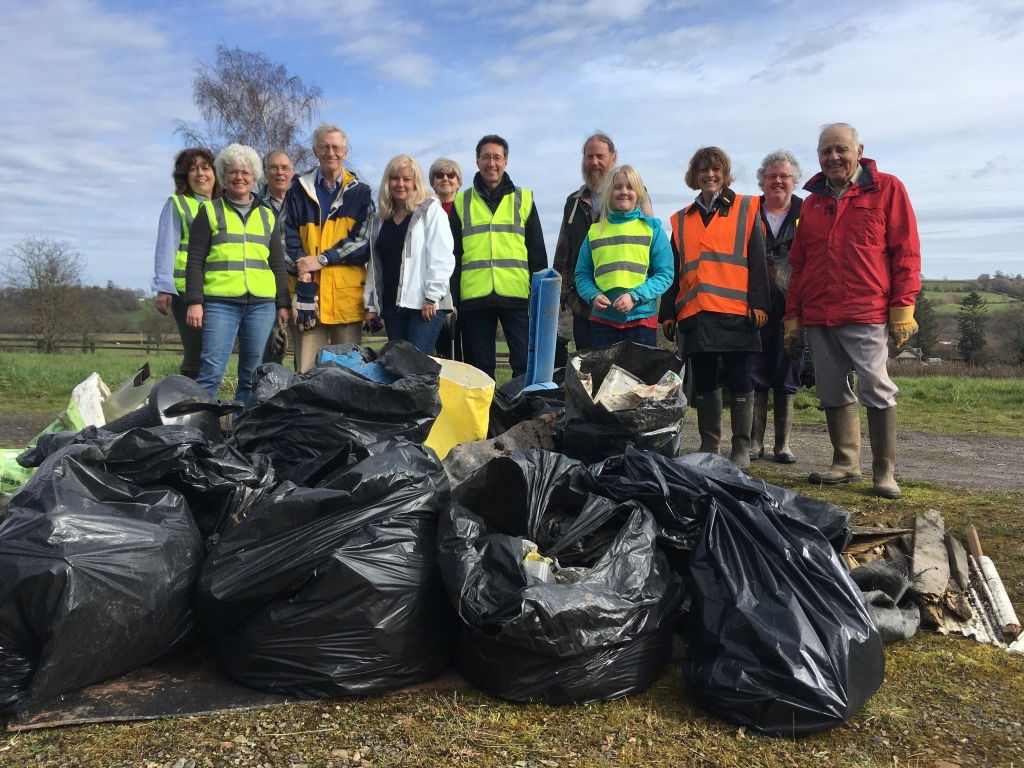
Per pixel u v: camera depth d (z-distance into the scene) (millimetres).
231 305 5020
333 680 2336
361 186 5203
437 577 2529
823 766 2072
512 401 4391
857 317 4645
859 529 3531
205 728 2168
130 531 2398
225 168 4961
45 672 2182
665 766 2059
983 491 5031
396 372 3650
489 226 5402
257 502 2766
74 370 13727
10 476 3535
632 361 3885
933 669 2668
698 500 2729
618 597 2402
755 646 2303
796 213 5816
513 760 2059
